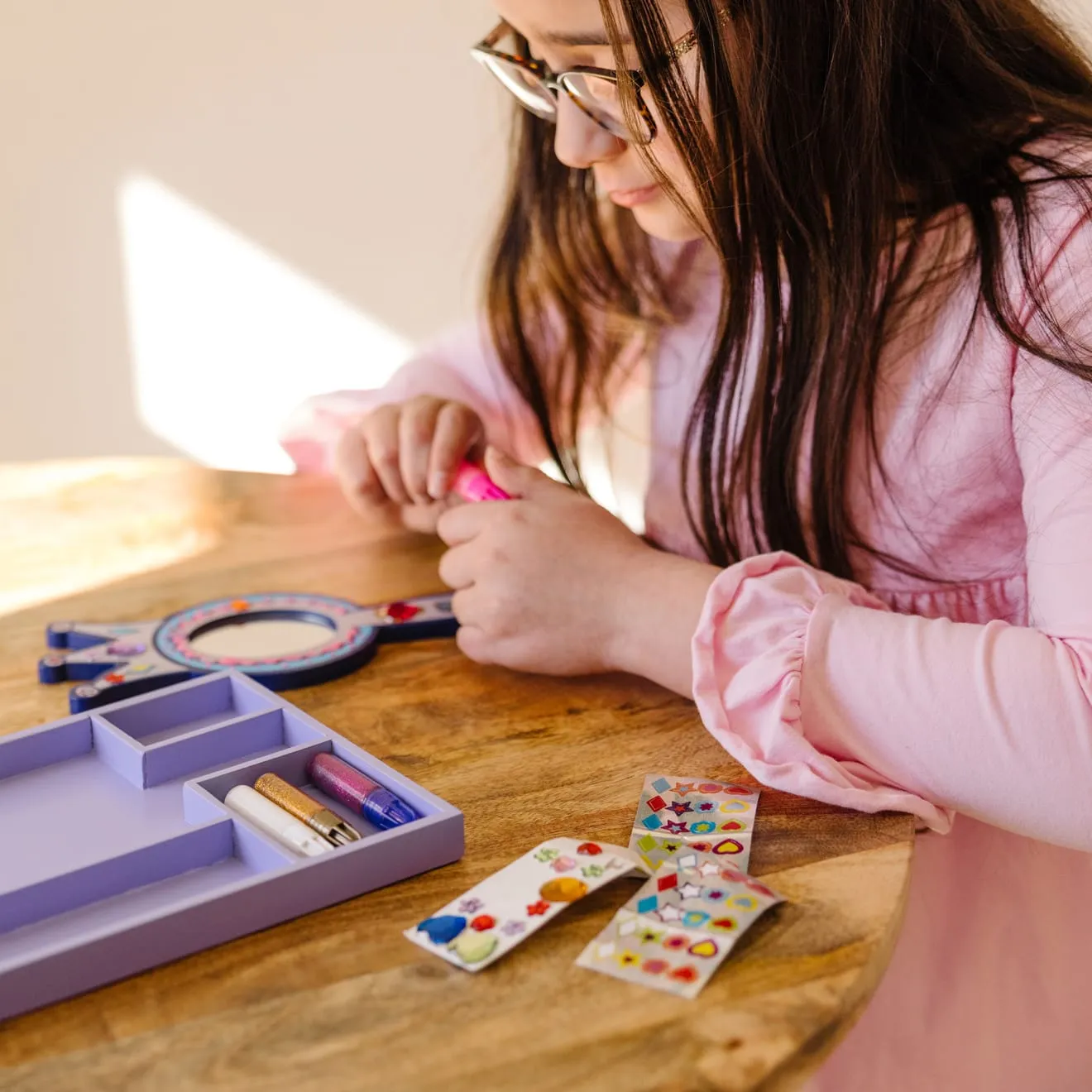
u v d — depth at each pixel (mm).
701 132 773
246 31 1710
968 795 662
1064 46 897
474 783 680
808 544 951
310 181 1790
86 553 994
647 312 1126
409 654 840
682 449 1052
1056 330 775
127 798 655
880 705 668
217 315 1831
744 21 760
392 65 1751
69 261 1763
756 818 641
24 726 741
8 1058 481
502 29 988
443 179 1804
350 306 1853
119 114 1715
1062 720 651
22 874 591
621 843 622
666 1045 479
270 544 1014
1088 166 816
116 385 1835
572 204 1104
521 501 838
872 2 774
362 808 630
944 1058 794
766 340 899
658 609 759
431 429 1004
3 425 1812
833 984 511
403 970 526
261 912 552
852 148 806
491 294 1150
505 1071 469
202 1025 497
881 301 870
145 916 525
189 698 725
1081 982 881
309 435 1192
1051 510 738
